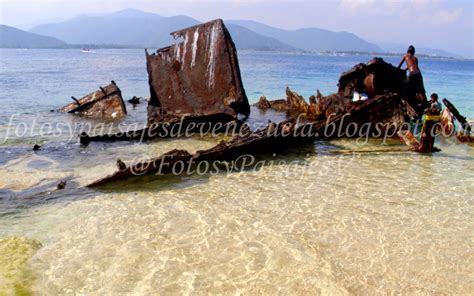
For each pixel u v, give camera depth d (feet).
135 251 16.35
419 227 18.89
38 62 206.28
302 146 34.71
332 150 33.45
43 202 21.47
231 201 21.86
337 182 25.21
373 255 16.35
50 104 60.29
